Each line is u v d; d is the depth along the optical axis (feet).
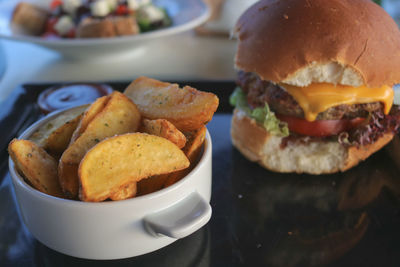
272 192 1.10
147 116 0.87
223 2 2.26
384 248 0.95
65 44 1.75
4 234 0.96
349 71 1.02
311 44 1.02
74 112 0.94
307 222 1.02
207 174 0.88
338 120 1.12
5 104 1.32
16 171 0.84
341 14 1.04
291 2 1.07
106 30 1.86
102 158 0.74
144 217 0.79
